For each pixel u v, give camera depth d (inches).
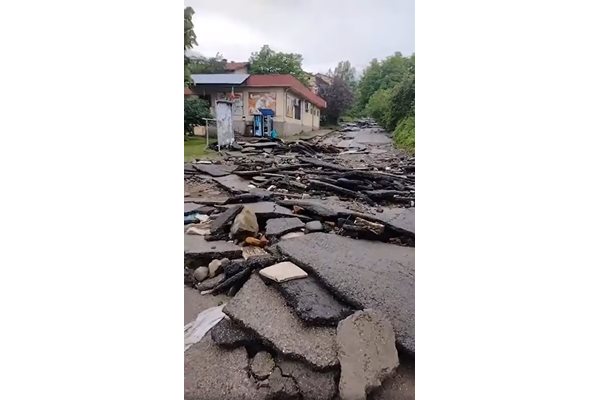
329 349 743.1
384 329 767.7
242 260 920.3
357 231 954.7
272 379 749.3
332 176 987.9
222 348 805.9
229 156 1000.9
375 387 735.1
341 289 801.6
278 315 797.2
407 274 840.9
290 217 994.7
